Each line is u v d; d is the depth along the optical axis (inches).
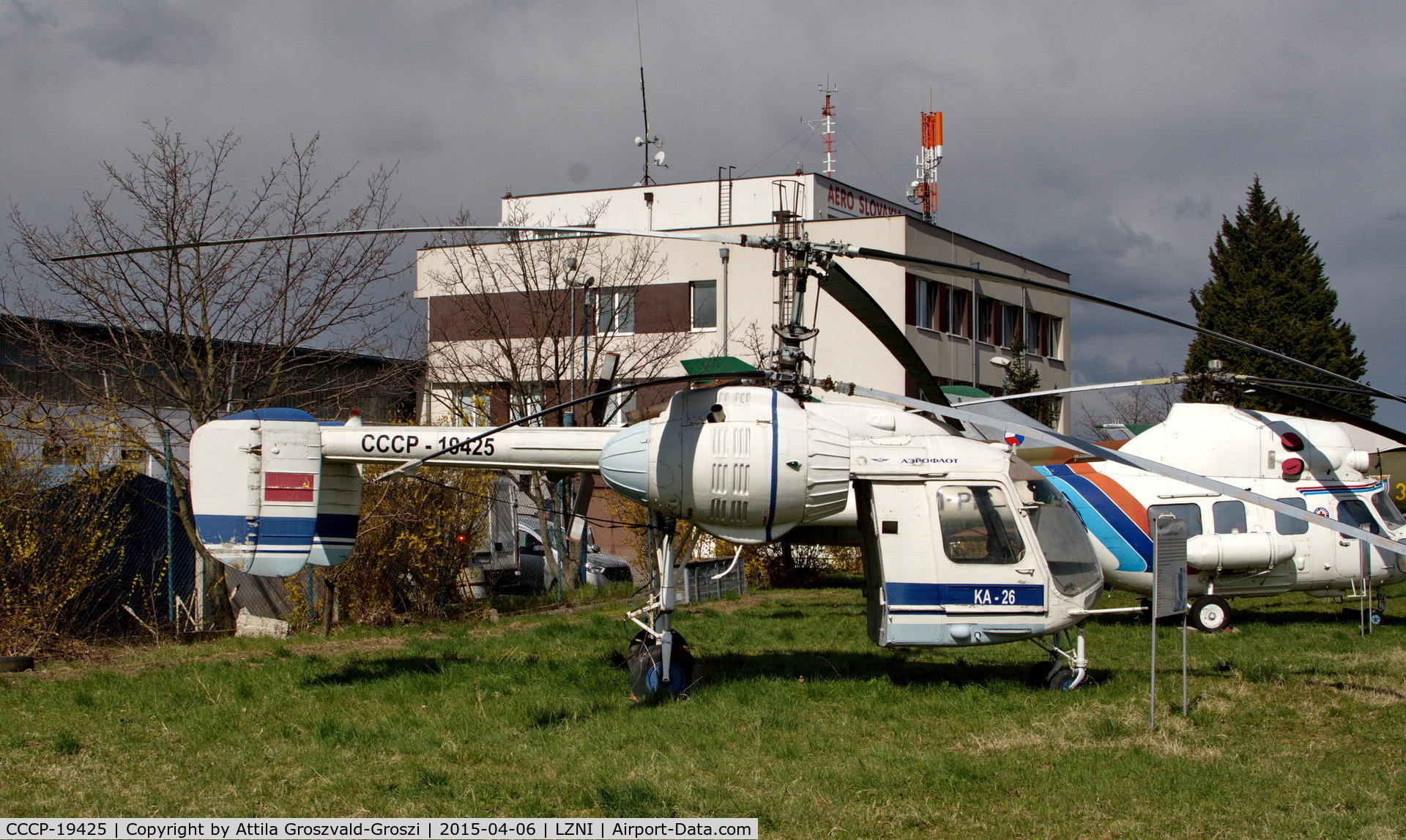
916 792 235.3
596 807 223.9
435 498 586.9
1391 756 263.0
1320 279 1358.3
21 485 447.2
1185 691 303.7
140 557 512.4
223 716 304.8
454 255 871.1
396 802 228.7
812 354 1011.3
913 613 335.0
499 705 320.5
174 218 504.4
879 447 343.9
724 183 1282.0
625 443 338.0
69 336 516.1
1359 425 395.5
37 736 285.0
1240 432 516.4
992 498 338.0
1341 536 502.6
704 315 1095.6
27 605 442.9
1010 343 1261.1
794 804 225.3
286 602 570.3
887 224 1073.5
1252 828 211.2
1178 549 298.5
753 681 348.2
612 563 777.6
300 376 561.0
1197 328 297.6
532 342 805.9
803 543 484.1
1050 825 214.1
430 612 582.6
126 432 490.9
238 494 364.5
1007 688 337.7
